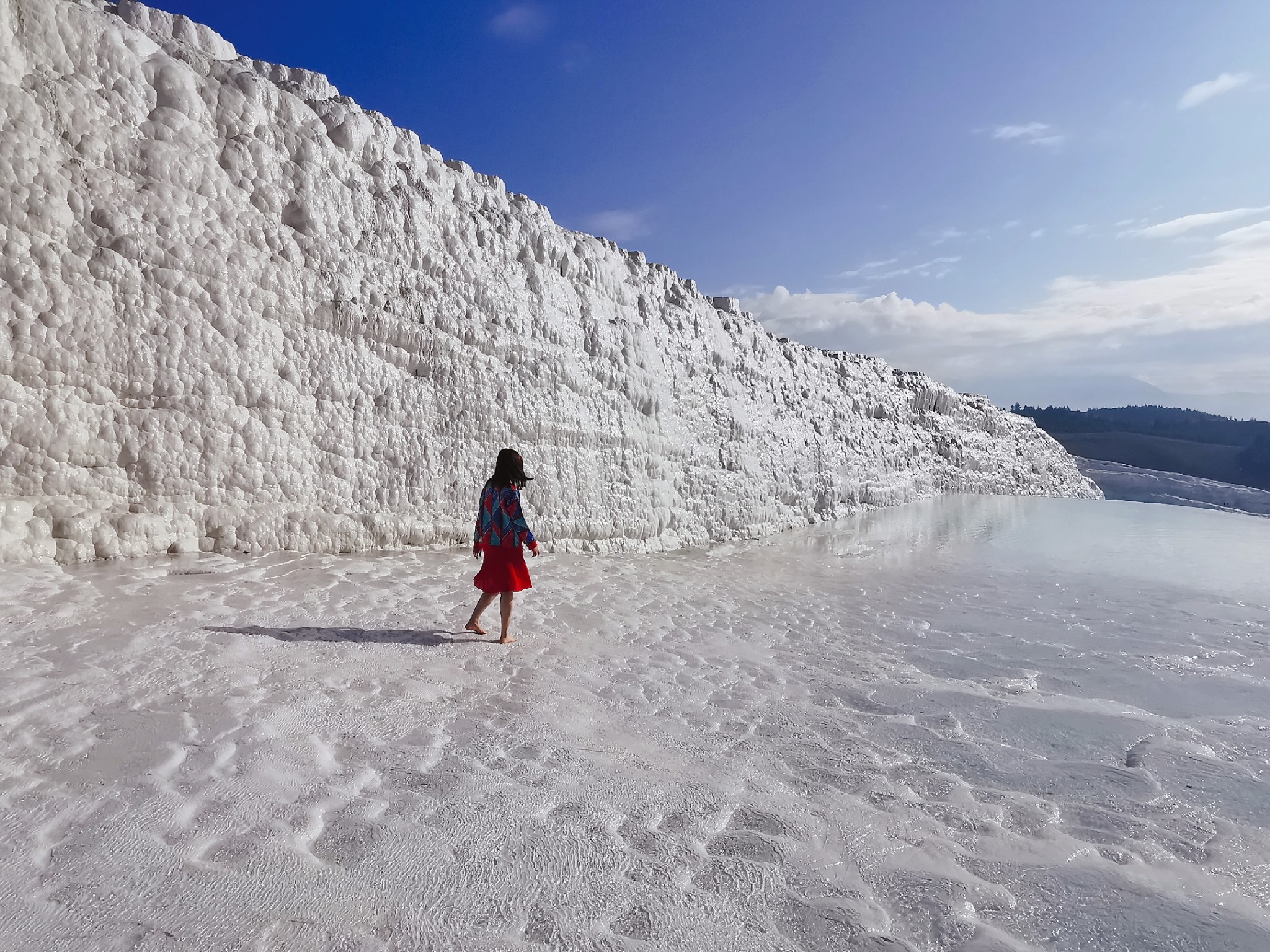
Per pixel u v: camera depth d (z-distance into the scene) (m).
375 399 8.38
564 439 10.59
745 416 15.61
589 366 11.32
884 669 5.14
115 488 6.35
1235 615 7.20
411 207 8.89
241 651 4.18
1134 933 2.18
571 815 2.69
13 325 5.84
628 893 2.23
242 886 2.10
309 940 1.91
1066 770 3.40
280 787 2.70
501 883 2.23
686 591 8.09
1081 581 9.41
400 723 3.43
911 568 10.61
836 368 22.64
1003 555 12.09
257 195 7.48
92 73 6.42
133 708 3.27
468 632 5.29
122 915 1.94
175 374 6.73
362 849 2.34
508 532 5.13
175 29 7.59
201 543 6.83
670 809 2.81
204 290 6.95
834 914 2.19
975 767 3.41
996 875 2.47
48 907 1.94
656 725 3.74
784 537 14.62
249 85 7.57
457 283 9.38
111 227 6.39
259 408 7.32
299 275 7.71
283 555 7.18
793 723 3.92
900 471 24.03
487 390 9.51
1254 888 2.45
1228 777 3.33
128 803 2.48
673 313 14.08
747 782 3.12
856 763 3.41
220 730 3.12
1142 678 4.98
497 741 3.32
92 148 6.34
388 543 8.25
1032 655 5.61
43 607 4.63
